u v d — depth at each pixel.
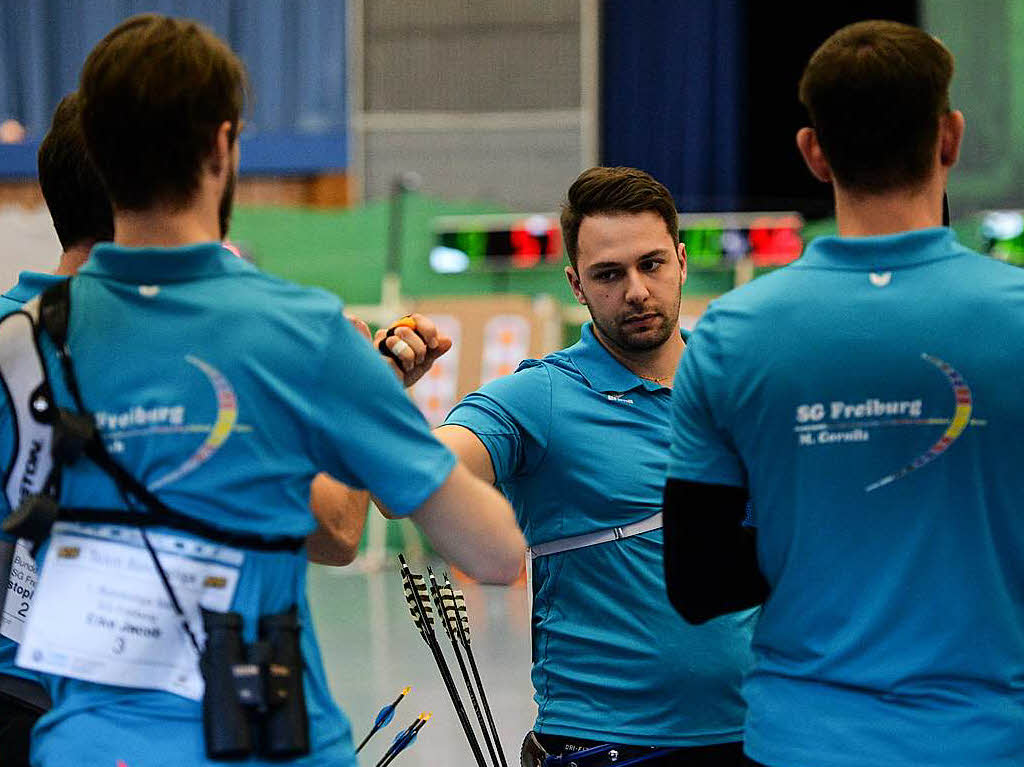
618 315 7.36
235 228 31.56
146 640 4.69
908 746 4.81
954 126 5.12
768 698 5.12
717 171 33.59
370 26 34.03
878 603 4.92
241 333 4.81
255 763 4.61
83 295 4.95
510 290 31.36
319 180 34.06
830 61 5.05
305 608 4.98
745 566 5.32
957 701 4.86
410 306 30.73
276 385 4.77
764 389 5.06
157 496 4.74
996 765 4.79
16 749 5.99
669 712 7.11
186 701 4.67
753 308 5.16
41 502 4.75
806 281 5.12
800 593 5.07
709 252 29.45
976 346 4.89
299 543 4.90
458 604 7.16
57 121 6.14
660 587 7.21
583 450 7.33
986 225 28.88
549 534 7.40
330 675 17.39
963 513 4.88
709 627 7.18
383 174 34.00
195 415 4.75
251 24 34.03
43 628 4.73
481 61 33.84
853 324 4.99
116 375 4.82
